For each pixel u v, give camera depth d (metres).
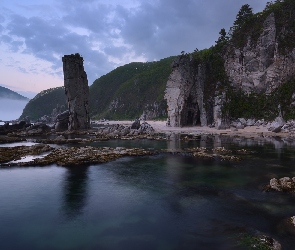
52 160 44.56
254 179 33.94
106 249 17.86
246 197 27.28
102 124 184.25
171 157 49.72
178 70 117.19
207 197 27.53
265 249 16.81
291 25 112.81
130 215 23.33
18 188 31.02
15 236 19.73
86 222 22.00
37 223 21.89
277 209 23.91
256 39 116.88
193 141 73.25
